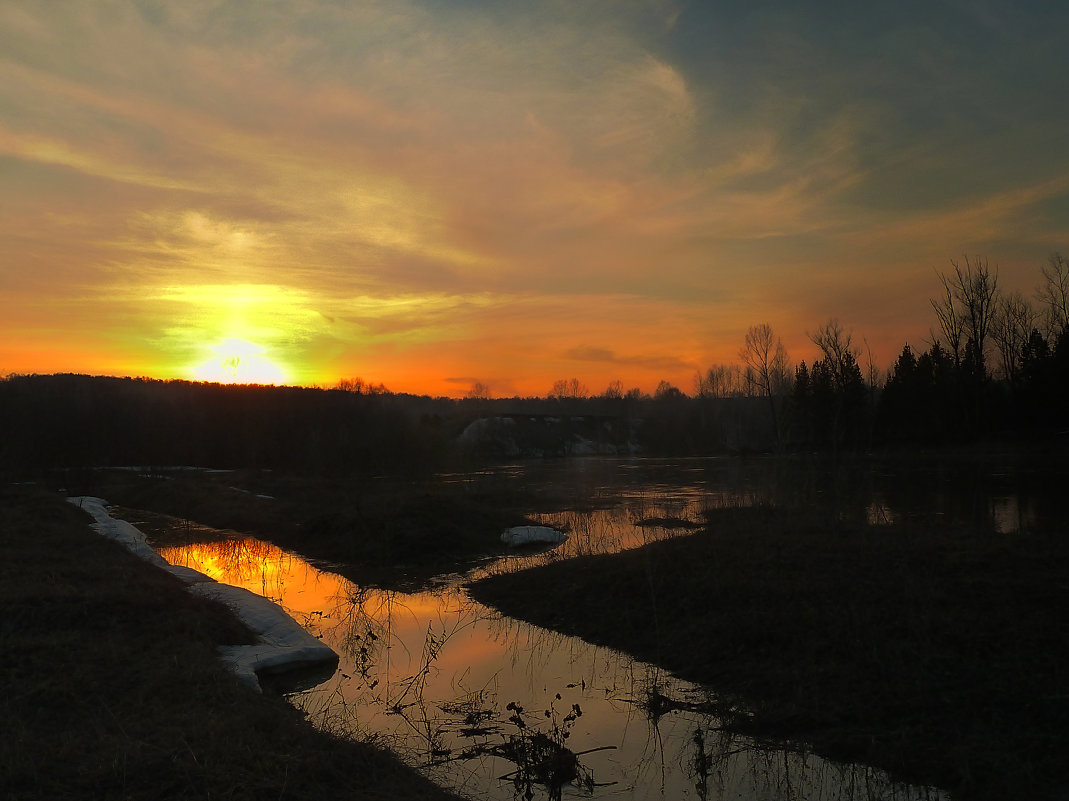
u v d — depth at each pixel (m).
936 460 45.34
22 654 7.88
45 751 5.71
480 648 10.05
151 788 5.16
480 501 27.81
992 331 53.44
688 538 14.84
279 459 52.38
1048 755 5.91
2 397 48.97
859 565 11.26
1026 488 27.47
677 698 8.02
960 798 5.60
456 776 6.27
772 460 56.09
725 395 89.88
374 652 9.88
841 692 7.44
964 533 13.66
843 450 57.81
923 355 57.91
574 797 5.88
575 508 26.03
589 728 7.27
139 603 9.98
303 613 12.25
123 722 6.38
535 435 80.06
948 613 8.91
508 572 14.95
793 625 9.08
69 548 14.90
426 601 13.10
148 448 52.09
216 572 16.56
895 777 5.98
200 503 28.28
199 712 6.70
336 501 27.39
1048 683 6.92
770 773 6.24
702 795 5.89
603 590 11.88
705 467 51.59
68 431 48.97
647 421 93.38
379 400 74.38
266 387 71.88
